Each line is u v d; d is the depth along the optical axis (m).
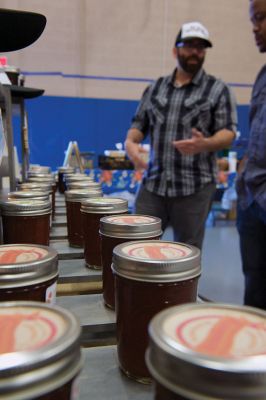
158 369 0.23
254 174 1.40
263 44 1.43
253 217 1.53
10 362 0.22
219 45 3.94
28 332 0.26
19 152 2.53
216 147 1.60
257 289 1.62
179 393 0.21
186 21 3.80
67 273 0.61
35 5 3.39
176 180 1.68
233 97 1.73
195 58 1.65
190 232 1.72
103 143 3.62
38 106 3.41
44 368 0.22
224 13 3.87
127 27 3.68
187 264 0.38
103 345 0.46
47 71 3.56
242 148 3.69
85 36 3.60
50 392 0.22
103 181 3.01
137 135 1.91
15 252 0.44
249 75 4.08
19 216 0.60
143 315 0.37
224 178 3.49
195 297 0.40
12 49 0.74
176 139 1.69
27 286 0.38
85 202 0.64
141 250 0.43
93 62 3.67
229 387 0.21
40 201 0.66
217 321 0.27
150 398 0.35
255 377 0.20
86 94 3.72
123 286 0.39
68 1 3.47
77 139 3.55
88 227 0.63
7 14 0.63
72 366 0.24
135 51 3.74
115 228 0.51
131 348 0.38
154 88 1.80
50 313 0.29
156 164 1.74
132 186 3.09
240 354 0.23
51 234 0.84
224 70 4.01
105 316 0.48
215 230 3.93
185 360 0.21
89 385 0.37
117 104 3.60
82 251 0.73
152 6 3.69
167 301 0.37
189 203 1.69
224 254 3.14
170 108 1.71
